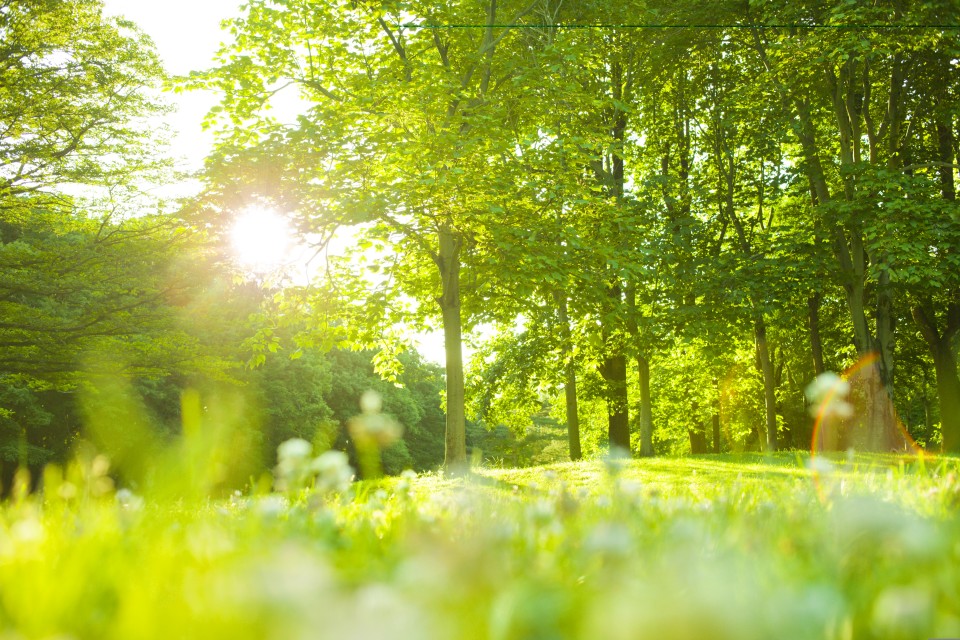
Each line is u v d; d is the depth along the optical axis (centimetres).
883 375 1919
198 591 95
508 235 1523
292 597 74
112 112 1734
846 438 1986
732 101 1964
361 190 1515
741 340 2450
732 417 3534
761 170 2156
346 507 284
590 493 363
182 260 1677
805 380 3222
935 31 1598
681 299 1941
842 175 1820
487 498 308
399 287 1900
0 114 1659
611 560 146
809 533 196
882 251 1738
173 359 1744
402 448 4797
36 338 1712
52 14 1664
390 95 1529
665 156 2291
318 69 1780
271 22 1714
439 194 1473
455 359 1731
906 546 146
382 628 62
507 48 1820
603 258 1628
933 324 2261
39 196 1750
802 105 1950
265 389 3634
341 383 4569
